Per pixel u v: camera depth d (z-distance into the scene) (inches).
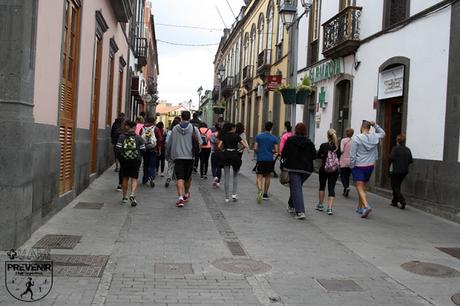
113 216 359.9
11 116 250.8
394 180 464.1
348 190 518.6
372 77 575.2
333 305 205.0
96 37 521.7
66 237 290.5
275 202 459.2
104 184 519.8
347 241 319.9
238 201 455.8
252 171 743.7
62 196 369.4
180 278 231.0
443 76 435.8
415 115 480.1
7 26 251.1
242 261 264.4
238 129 462.3
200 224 350.3
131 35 999.6
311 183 633.0
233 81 1761.8
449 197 415.8
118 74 795.4
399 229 364.2
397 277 248.4
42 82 299.0
